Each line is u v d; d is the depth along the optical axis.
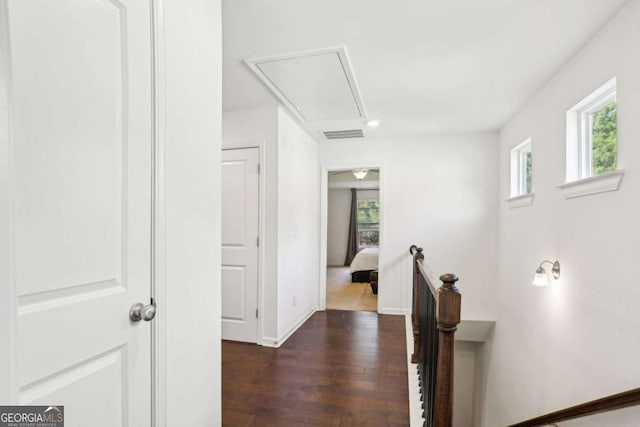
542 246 2.68
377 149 4.39
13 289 0.55
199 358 1.37
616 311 1.73
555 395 2.39
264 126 3.17
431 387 1.60
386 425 1.89
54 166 0.80
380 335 3.43
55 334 0.80
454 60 2.25
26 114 0.74
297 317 3.72
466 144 4.14
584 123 2.21
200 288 1.37
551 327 2.47
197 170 1.35
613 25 1.76
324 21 1.81
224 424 1.90
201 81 1.38
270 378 2.45
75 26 0.86
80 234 0.87
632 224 1.61
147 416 1.09
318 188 4.55
